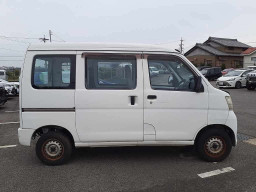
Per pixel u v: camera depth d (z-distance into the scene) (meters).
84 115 4.47
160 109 4.56
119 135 4.54
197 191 3.74
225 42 53.81
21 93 4.41
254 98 14.59
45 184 3.98
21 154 5.34
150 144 4.64
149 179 4.13
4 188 3.85
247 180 4.07
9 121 8.68
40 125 4.46
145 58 4.55
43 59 4.43
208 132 4.73
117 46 4.52
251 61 47.06
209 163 4.77
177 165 4.69
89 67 4.48
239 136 6.53
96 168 4.57
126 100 4.50
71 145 4.74
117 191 3.76
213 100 4.66
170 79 4.62
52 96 4.43
